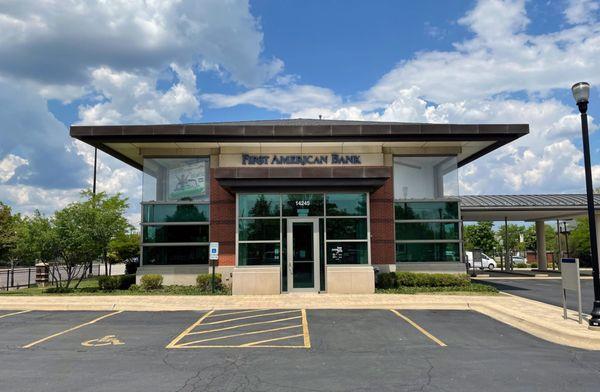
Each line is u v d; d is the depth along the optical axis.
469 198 30.64
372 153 19.97
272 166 19.72
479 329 10.98
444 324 11.59
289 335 10.37
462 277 18.52
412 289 17.86
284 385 6.79
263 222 17.45
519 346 9.30
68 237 18.38
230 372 7.50
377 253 19.38
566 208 27.45
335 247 17.41
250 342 9.70
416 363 8.02
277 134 18.42
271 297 16.00
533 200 29.66
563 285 11.75
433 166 20.20
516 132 18.45
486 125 18.56
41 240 18.19
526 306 13.95
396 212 19.92
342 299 15.30
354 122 23.83
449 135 18.59
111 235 19.06
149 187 19.80
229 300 15.33
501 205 27.78
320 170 17.28
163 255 19.33
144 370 7.63
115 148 20.25
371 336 10.23
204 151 19.91
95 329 11.16
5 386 6.80
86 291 18.33
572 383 6.88
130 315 13.16
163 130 18.34
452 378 7.12
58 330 11.07
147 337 10.24
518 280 26.48
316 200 17.62
